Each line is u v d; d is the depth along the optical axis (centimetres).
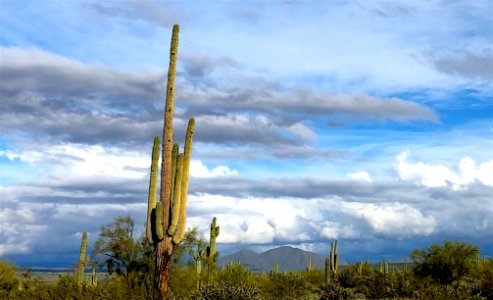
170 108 2064
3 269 2769
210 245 2861
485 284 3078
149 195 2033
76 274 2697
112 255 2475
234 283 2908
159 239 1981
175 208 1978
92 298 2320
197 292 2505
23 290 2709
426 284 3438
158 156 2048
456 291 3145
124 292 2234
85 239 2723
